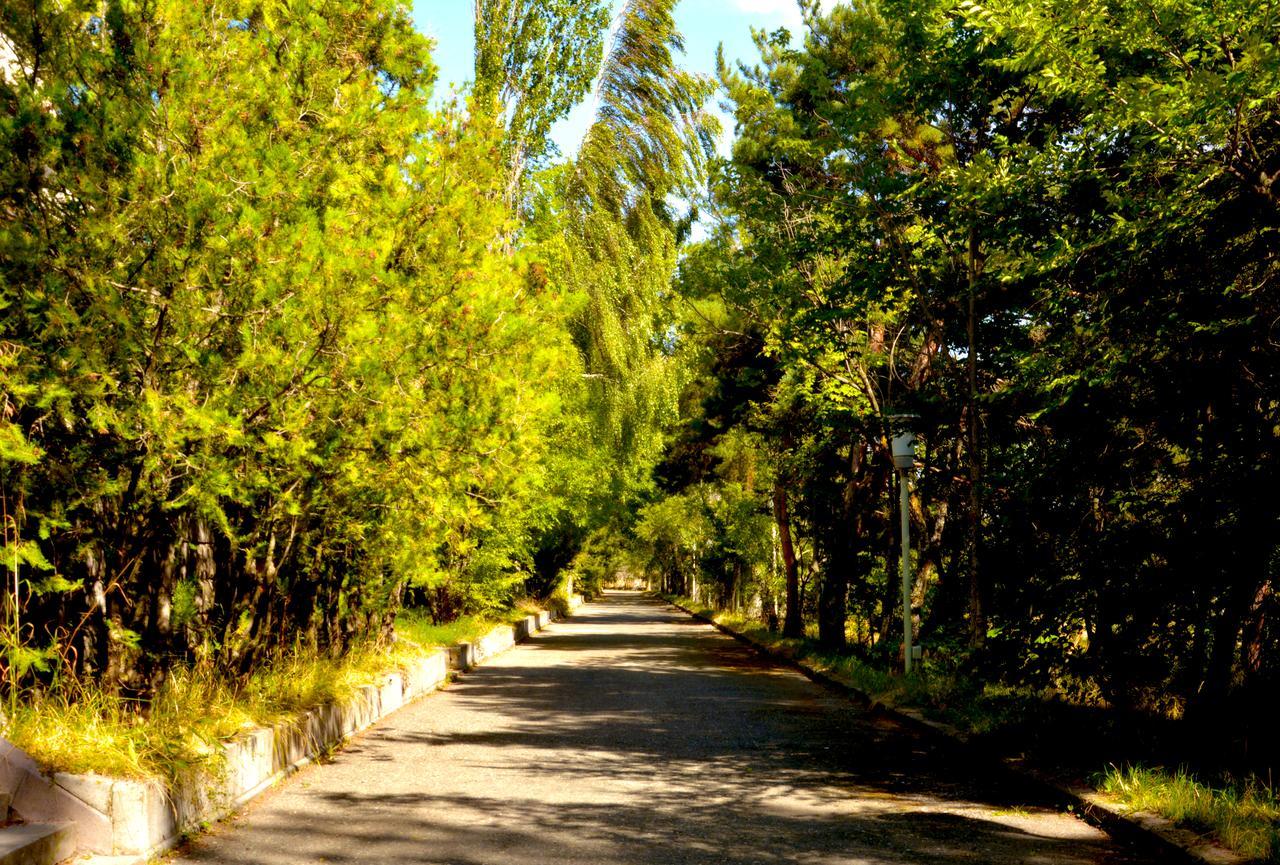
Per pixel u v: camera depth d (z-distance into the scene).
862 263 14.07
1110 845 6.47
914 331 18.84
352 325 7.37
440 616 23.38
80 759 5.98
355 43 8.83
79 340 6.17
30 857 5.16
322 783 8.34
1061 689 11.56
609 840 6.47
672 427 28.03
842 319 15.63
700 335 24.31
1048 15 7.24
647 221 24.58
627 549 82.00
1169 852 6.04
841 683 15.89
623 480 29.61
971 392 12.86
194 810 6.62
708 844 6.39
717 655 23.94
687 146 24.55
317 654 12.43
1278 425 8.58
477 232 9.60
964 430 15.12
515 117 19.16
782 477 24.23
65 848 5.54
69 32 6.29
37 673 7.25
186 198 6.38
